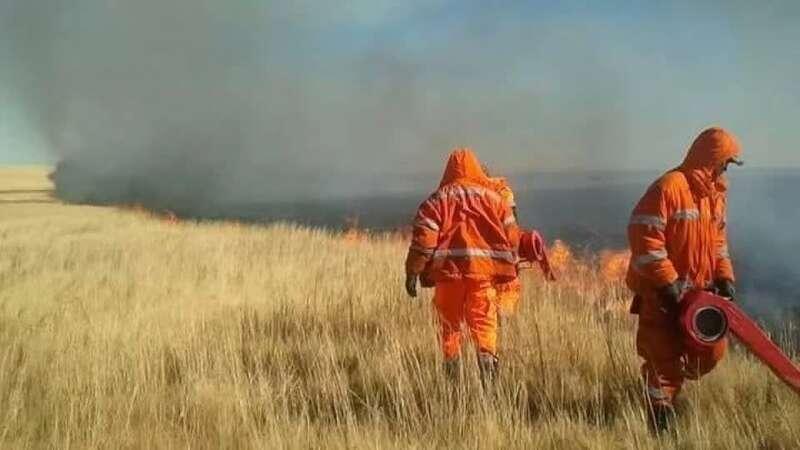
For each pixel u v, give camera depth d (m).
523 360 6.53
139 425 5.52
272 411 5.54
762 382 6.02
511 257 6.62
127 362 6.73
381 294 9.62
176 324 8.52
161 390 6.12
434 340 7.29
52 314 8.76
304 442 5.11
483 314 6.51
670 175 5.49
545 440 5.11
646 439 5.00
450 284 6.59
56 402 5.71
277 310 9.13
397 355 6.45
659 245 5.36
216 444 5.21
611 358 6.36
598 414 5.57
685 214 5.42
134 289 11.27
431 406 5.55
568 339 7.04
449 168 6.86
